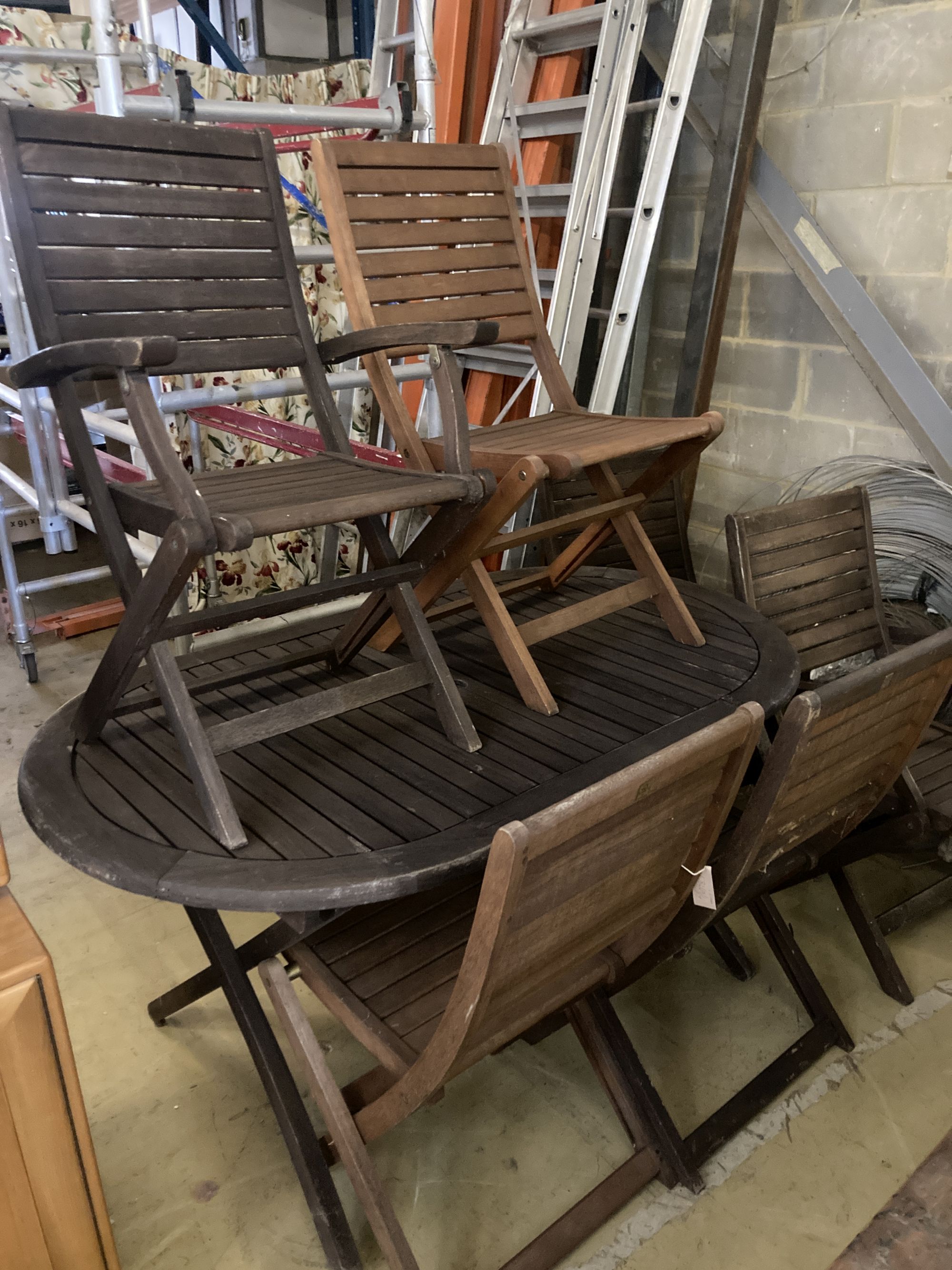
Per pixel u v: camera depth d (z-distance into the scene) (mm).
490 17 2771
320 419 1684
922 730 1465
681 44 2277
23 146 1330
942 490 2375
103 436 3266
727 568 2977
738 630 1916
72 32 2492
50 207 1358
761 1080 1564
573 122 2492
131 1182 1425
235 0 3963
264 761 1414
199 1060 1651
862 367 2457
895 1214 931
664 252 2908
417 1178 1439
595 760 1415
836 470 2602
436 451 1644
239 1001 1314
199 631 1293
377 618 1605
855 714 1269
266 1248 1326
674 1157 1400
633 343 3029
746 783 2146
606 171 2385
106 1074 1616
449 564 1596
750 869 1338
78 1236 989
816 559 2115
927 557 2422
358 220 1681
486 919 903
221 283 1548
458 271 1849
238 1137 1505
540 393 2553
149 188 1463
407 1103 1128
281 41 3986
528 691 1587
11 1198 928
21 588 2887
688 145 2760
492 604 1592
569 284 2500
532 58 2607
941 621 2393
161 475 1154
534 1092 1604
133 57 1996
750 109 2371
